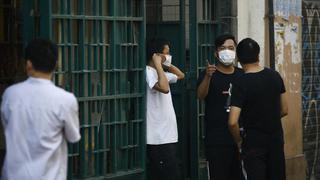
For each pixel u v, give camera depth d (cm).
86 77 1273
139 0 1362
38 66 882
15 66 1346
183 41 1491
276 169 1186
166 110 1346
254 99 1167
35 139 868
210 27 1532
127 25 1345
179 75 1378
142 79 1355
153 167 1362
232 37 1297
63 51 1230
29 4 1188
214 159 1282
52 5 1210
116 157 1329
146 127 1350
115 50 1320
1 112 899
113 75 1318
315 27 1880
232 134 1180
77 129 897
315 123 1892
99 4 1296
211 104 1297
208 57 1527
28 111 871
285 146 1748
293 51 1775
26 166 866
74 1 1252
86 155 1276
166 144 1343
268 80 1173
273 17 1680
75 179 1262
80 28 1259
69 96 885
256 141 1173
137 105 1355
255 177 1173
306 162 1853
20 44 1339
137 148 1355
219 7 1552
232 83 1226
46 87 880
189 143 1496
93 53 1285
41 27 1190
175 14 1511
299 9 1802
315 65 1886
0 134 1305
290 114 1769
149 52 1352
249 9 1623
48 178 869
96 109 1292
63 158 892
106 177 1306
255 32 1642
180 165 1494
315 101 1891
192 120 1488
